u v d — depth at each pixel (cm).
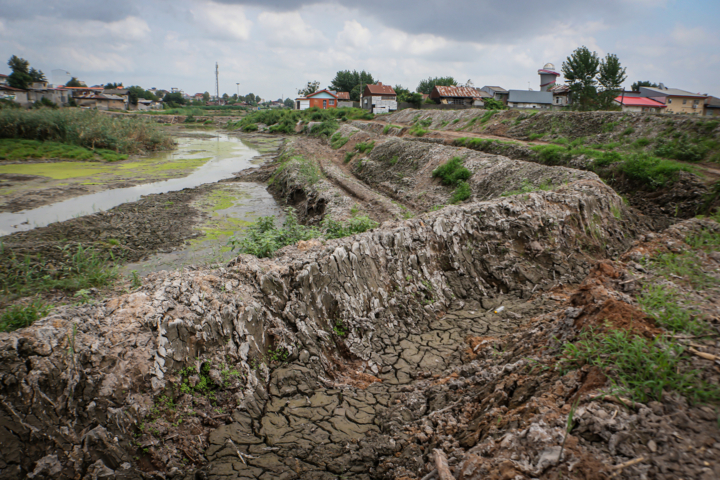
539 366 469
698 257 646
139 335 515
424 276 873
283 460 470
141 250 1484
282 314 657
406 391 598
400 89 8175
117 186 2536
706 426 314
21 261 1202
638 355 379
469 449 406
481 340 702
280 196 2406
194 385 526
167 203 2152
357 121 5325
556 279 938
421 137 3309
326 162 3222
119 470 428
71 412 434
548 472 316
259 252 848
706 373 357
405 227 893
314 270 718
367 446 485
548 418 364
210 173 3139
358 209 1816
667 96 5409
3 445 392
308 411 554
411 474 427
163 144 4466
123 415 455
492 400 465
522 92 5916
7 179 2539
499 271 934
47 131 3662
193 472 455
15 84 7438
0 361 426
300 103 8056
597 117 2455
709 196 1413
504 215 1021
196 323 559
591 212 1163
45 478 397
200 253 1466
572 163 1931
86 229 1642
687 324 430
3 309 845
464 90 6294
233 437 501
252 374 572
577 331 492
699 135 1886
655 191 1591
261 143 5475
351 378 643
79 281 1034
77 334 486
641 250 707
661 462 294
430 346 722
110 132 3912
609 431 328
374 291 785
